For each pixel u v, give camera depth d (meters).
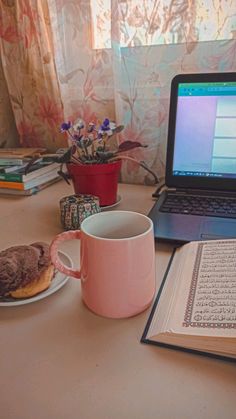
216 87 0.72
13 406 0.30
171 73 0.85
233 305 0.39
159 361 0.34
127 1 0.81
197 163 0.76
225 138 0.73
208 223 0.62
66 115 0.98
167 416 0.29
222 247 0.51
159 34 0.82
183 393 0.31
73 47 0.93
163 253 0.56
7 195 0.88
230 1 0.76
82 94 0.96
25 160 0.92
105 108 0.96
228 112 0.72
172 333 0.36
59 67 0.94
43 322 0.40
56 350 0.36
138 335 0.38
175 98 0.75
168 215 0.66
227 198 0.72
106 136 0.80
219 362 0.34
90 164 0.74
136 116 0.89
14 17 0.97
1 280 0.43
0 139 1.11
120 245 0.37
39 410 0.30
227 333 0.35
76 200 0.67
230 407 0.29
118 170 0.77
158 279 0.48
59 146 1.06
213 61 0.81
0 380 0.33
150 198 0.83
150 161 0.93
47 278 0.46
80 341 0.37
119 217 0.44
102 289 0.39
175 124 0.76
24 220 0.71
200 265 0.48
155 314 0.41
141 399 0.30
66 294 0.46
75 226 0.63
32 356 0.35
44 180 0.93
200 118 0.74
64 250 0.57
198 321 0.37
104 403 0.30
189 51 0.82
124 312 0.40
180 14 0.79
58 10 0.90
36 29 0.94
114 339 0.37
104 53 0.91
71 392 0.31
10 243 0.60
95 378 0.33
